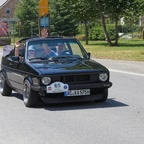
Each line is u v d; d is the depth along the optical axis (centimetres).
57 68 1090
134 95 1304
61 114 1020
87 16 4812
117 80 1716
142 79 1738
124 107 1094
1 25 7244
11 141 784
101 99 1156
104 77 1099
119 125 887
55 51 1204
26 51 1192
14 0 9950
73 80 1073
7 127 899
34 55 1184
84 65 1126
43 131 855
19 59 1204
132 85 1552
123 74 1942
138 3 4472
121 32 6738
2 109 1109
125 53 3120
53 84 1054
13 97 1319
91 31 6644
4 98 1302
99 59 2805
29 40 1220
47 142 770
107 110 1054
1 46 5362
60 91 1058
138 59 2636
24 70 1146
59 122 933
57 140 782
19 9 7888
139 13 4553
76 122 927
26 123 934
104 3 4462
